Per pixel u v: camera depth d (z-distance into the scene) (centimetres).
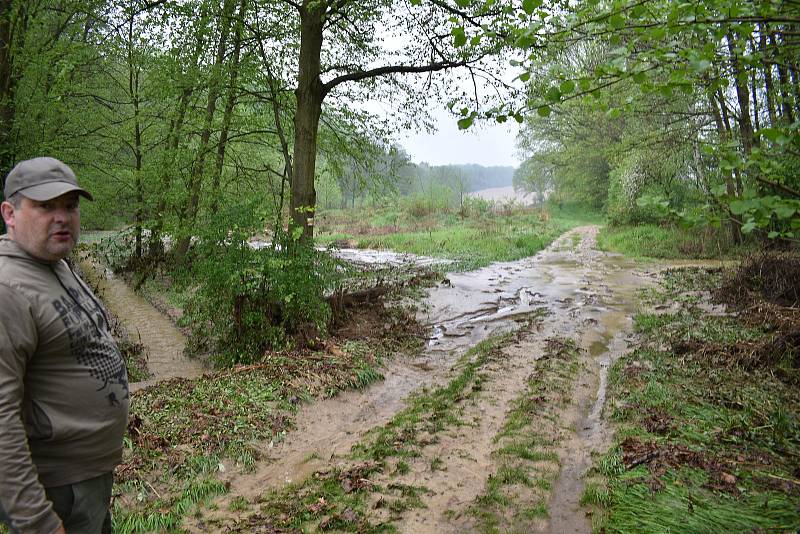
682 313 1005
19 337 182
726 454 443
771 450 451
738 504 368
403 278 1428
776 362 662
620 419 540
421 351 845
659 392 590
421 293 1260
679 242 2119
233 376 655
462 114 370
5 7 1005
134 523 367
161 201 1471
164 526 370
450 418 556
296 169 950
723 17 297
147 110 1484
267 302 786
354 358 738
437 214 4088
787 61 428
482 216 4003
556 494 412
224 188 1378
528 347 827
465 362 777
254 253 780
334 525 367
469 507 393
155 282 1463
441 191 4547
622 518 367
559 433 521
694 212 273
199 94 1298
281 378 646
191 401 569
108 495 223
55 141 1177
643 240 2347
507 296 1277
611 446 479
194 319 847
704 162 1859
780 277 1002
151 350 896
